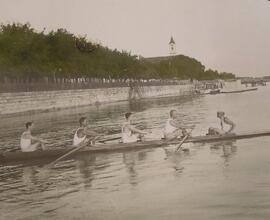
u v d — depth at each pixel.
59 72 55.00
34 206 9.06
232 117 28.20
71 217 8.16
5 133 26.28
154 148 15.64
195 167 11.82
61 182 11.17
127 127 16.22
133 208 8.44
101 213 8.28
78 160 14.27
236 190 9.11
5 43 48.53
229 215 7.62
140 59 78.94
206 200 8.59
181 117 30.23
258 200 8.32
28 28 52.66
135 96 74.06
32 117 38.22
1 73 44.38
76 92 53.84
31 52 50.34
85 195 9.68
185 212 7.96
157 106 48.16
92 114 39.62
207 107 41.09
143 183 10.38
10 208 9.02
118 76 70.38
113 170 12.23
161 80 85.81
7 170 13.33
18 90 42.31
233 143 15.71
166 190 9.57
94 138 15.73
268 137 16.73
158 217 7.81
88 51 63.34
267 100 47.03
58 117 37.44
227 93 79.19
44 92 46.28
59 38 56.34
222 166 11.68
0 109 39.28
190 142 16.31
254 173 10.55
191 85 86.75
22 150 15.41
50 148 15.26
